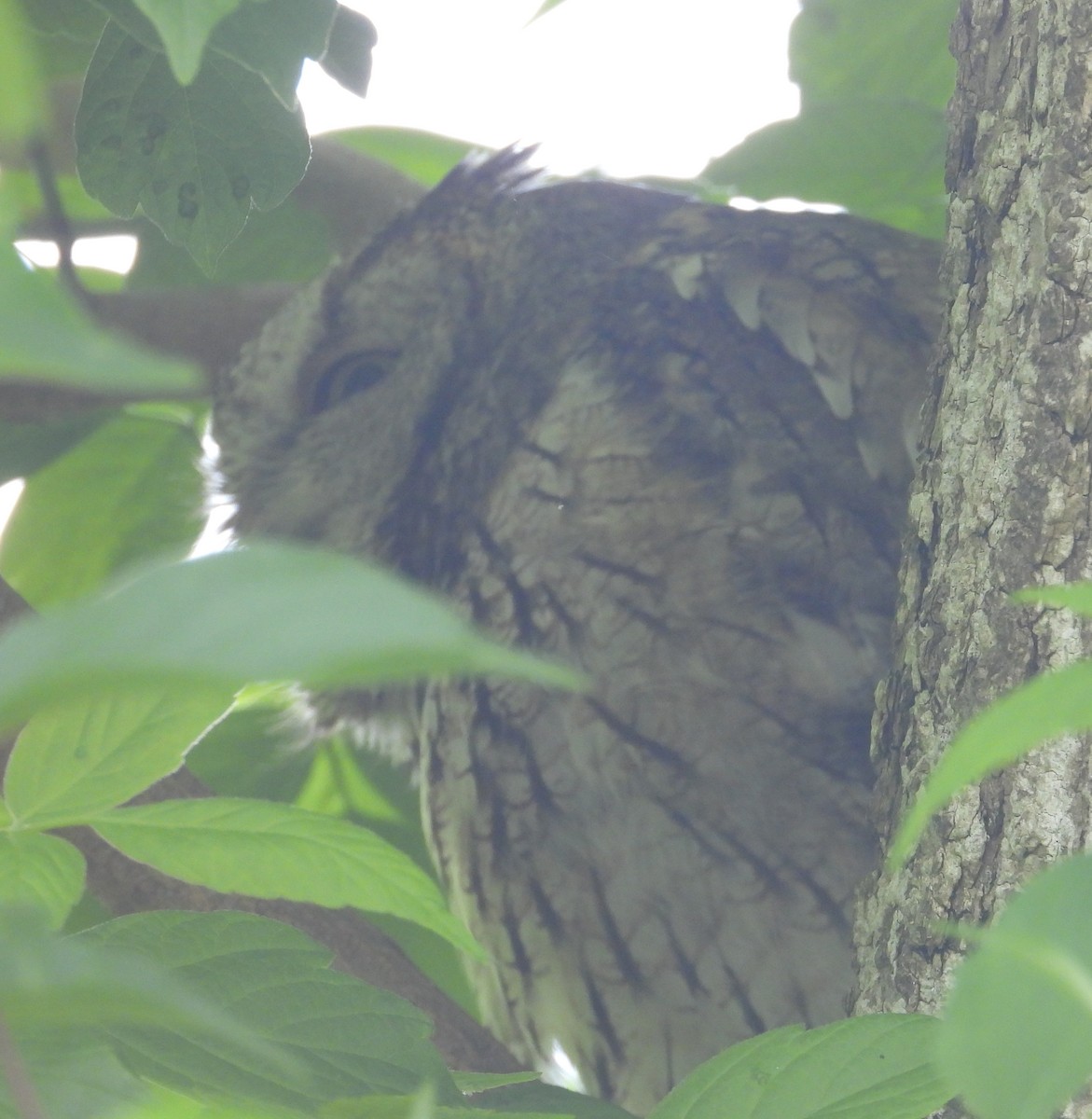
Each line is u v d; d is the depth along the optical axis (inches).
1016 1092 50.3
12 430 284.2
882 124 232.7
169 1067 104.0
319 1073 107.4
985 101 155.8
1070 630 136.9
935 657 147.2
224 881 118.0
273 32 123.0
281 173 147.4
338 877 118.7
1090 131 143.2
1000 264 149.5
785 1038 106.9
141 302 289.6
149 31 130.2
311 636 39.7
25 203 255.0
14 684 40.0
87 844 185.9
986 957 52.9
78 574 293.4
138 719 99.6
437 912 117.9
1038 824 131.3
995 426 145.6
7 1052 50.9
